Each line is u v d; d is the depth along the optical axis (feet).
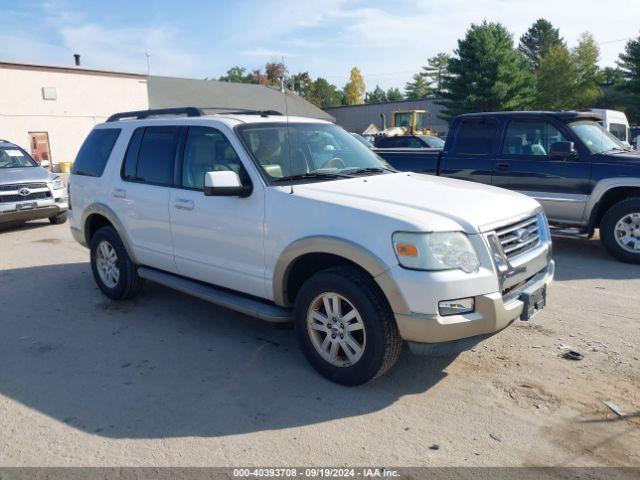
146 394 12.82
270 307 14.17
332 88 358.02
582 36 254.68
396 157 30.04
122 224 18.22
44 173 36.40
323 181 14.42
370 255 11.59
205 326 17.07
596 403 11.99
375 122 197.06
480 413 11.69
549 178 24.98
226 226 14.60
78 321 17.75
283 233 13.21
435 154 28.63
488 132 26.91
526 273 12.88
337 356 13.05
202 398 12.58
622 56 197.47
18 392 13.04
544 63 209.36
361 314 12.05
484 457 10.21
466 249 11.46
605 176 23.53
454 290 11.18
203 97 148.36
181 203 15.80
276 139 15.21
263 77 196.95
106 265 19.69
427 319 11.19
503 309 11.68
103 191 18.97
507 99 172.76
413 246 11.25
